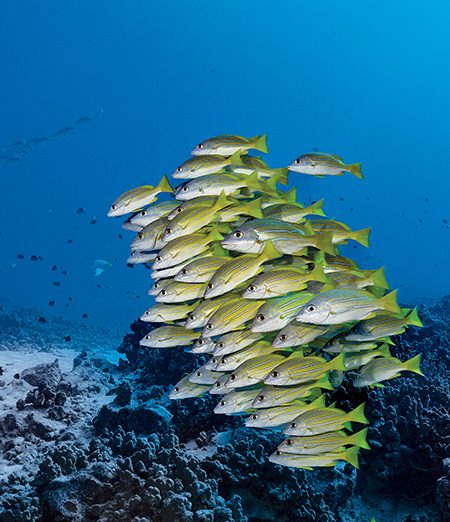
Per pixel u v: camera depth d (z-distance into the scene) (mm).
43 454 9461
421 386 11469
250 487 7609
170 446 8266
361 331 5566
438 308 23312
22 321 25484
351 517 8539
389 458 9094
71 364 16859
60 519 6504
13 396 12047
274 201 6316
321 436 5145
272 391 5242
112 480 6789
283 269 5266
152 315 6359
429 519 8352
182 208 5961
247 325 5617
